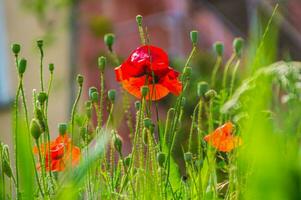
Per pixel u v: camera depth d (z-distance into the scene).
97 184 1.60
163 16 8.16
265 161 1.18
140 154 1.58
